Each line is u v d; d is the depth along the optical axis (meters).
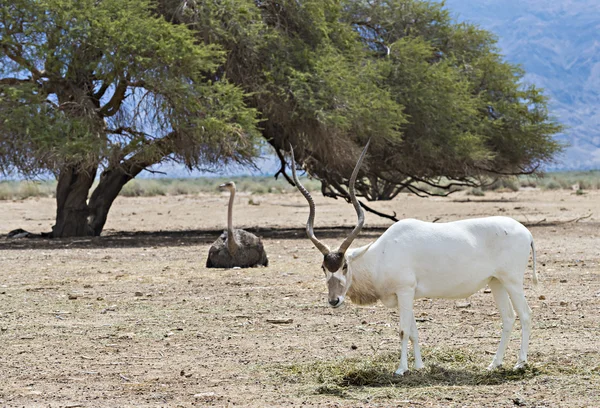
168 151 28.17
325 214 43.31
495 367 8.48
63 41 25.58
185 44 25.69
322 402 7.43
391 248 8.26
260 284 15.56
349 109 28.86
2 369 8.91
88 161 25.22
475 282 8.31
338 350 9.71
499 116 36.78
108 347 10.05
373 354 9.45
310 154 32.03
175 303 13.42
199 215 44.41
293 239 27.02
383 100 29.41
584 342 9.90
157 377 8.49
